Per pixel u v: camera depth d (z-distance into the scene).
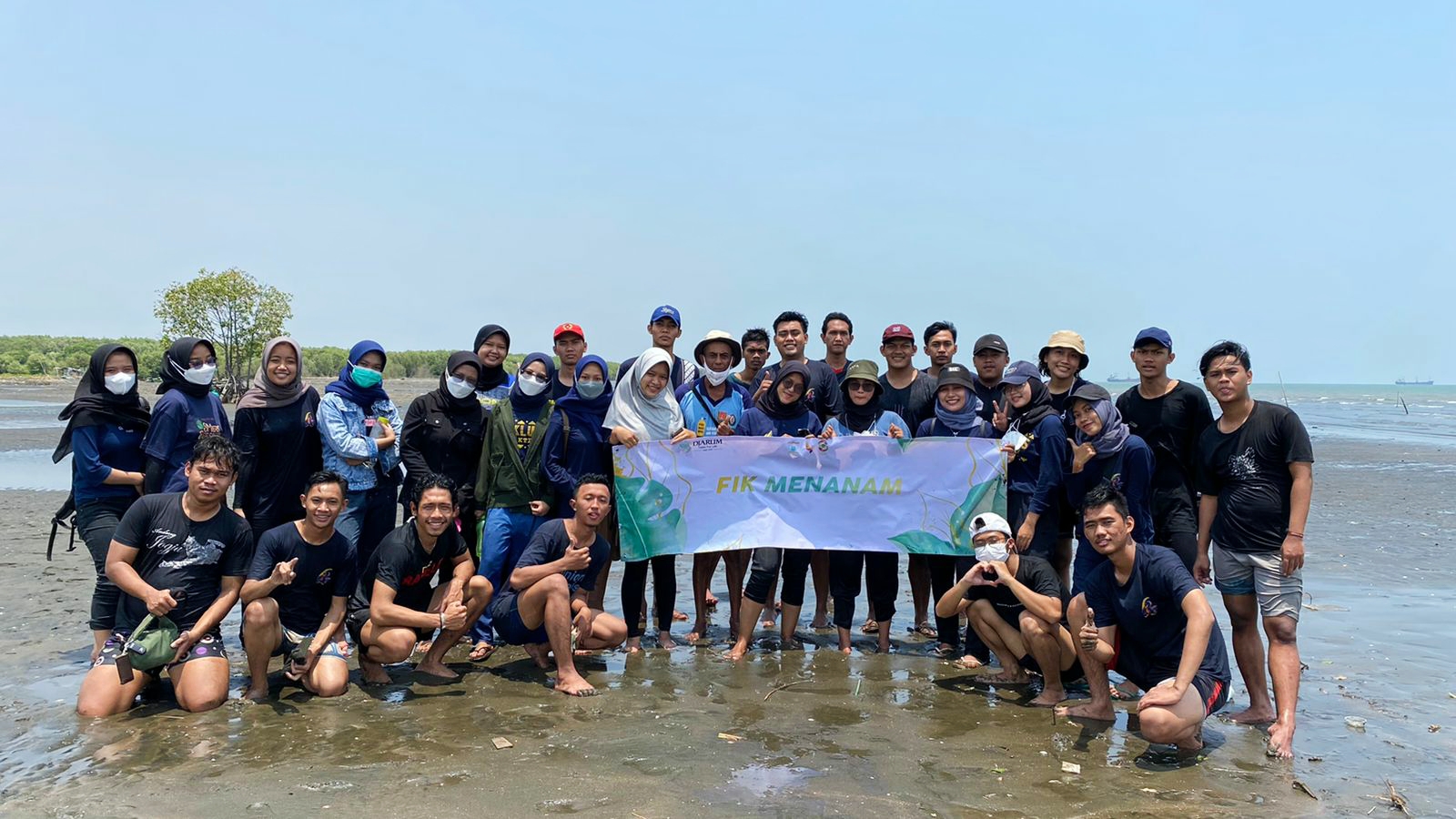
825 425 8.30
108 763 5.22
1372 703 6.50
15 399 59.22
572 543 7.00
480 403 8.14
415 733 5.76
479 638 7.86
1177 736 5.39
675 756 5.38
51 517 14.66
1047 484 7.09
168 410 6.98
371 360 7.82
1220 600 9.91
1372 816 4.71
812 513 7.87
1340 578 10.58
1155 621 5.83
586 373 7.88
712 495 7.92
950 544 7.73
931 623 8.83
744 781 5.04
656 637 8.41
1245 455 6.13
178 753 5.39
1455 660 7.49
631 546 7.80
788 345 9.16
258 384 7.52
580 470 7.88
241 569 6.43
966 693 6.76
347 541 6.72
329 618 6.59
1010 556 6.82
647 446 7.88
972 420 7.91
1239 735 5.94
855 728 5.96
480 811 4.61
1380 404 86.81
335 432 7.41
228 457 6.18
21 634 8.01
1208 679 5.62
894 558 7.87
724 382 8.52
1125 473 6.70
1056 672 6.54
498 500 7.61
